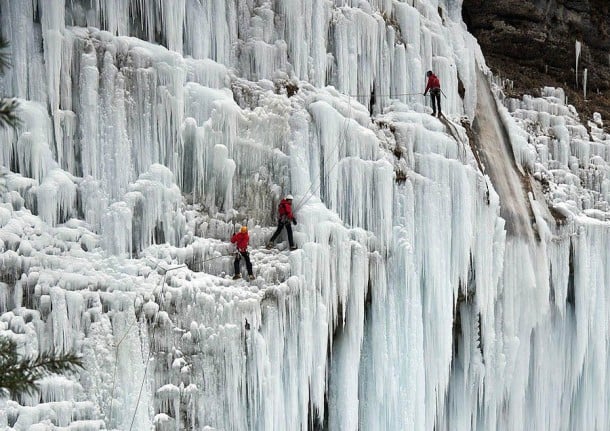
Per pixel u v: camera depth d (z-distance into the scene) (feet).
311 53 84.07
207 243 69.51
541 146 109.19
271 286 70.23
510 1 116.37
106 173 65.31
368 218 79.15
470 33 114.62
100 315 60.90
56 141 63.82
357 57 87.56
